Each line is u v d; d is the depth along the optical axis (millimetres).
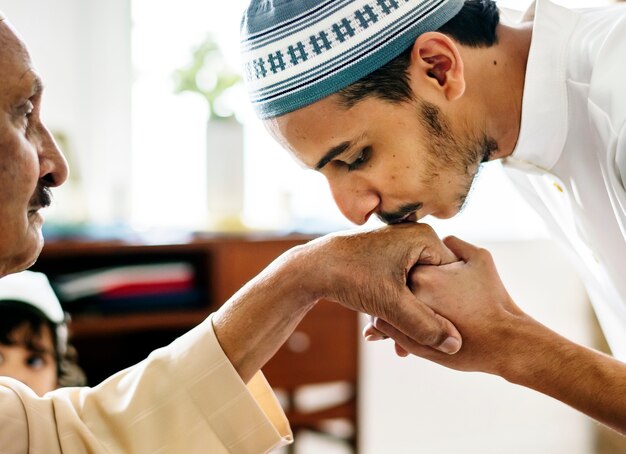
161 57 3217
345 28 1086
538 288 3520
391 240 1080
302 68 1092
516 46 1195
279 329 1062
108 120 3176
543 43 1163
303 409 2811
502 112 1176
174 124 3258
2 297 1624
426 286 1077
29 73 932
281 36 1102
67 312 2564
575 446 3357
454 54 1105
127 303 2611
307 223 3021
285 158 3348
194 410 1025
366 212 1137
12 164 919
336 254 1068
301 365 2717
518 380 1059
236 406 1026
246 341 1048
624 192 1082
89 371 2938
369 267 1061
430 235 1094
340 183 1142
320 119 1099
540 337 1050
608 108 1079
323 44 1087
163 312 2645
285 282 1062
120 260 2775
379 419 3381
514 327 1058
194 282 2770
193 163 3277
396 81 1097
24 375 1640
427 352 1106
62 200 2816
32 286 1690
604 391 1002
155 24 3193
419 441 3400
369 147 1116
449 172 1139
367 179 1126
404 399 3410
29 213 991
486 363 1072
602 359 1026
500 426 3484
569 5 2998
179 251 2766
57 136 2811
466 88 1143
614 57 1088
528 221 3516
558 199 1329
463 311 1067
